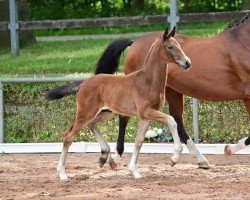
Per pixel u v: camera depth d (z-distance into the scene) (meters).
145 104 10.16
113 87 10.40
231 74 10.96
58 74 16.84
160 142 12.89
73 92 10.94
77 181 10.27
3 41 22.36
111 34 26.95
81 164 11.65
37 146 12.98
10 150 12.99
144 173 10.79
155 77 10.15
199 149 12.48
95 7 32.66
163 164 11.58
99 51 20.98
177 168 11.20
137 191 9.43
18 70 18.48
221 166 11.34
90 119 10.51
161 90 10.20
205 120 12.91
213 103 12.81
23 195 9.36
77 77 13.20
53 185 10.01
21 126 13.36
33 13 31.81
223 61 10.96
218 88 11.01
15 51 20.52
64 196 9.20
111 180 10.32
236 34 11.00
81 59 19.64
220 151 12.41
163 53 10.05
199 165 11.10
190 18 18.75
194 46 11.16
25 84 13.24
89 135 13.20
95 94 10.46
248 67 10.84
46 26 20.09
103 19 19.62
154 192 9.35
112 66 11.73
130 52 11.52
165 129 12.89
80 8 32.59
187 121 12.92
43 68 18.45
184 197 8.98
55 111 13.25
